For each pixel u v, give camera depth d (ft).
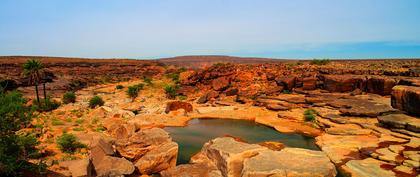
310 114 112.37
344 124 95.76
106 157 60.23
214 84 185.37
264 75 184.65
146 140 68.74
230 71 197.67
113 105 161.48
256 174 53.31
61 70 418.10
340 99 126.52
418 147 68.13
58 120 100.78
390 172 58.34
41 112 121.60
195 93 190.80
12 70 321.32
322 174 53.36
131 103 168.14
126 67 495.82
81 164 51.34
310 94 145.59
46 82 289.33
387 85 126.31
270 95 157.89
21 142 46.65
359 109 104.06
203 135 97.96
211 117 130.00
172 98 183.93
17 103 45.29
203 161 66.03
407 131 77.77
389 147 70.03
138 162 61.21
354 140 79.61
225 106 151.94
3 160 40.55
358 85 141.49
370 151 69.46
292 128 103.76
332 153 72.64
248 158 59.77
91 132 85.56
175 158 66.33
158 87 221.25
